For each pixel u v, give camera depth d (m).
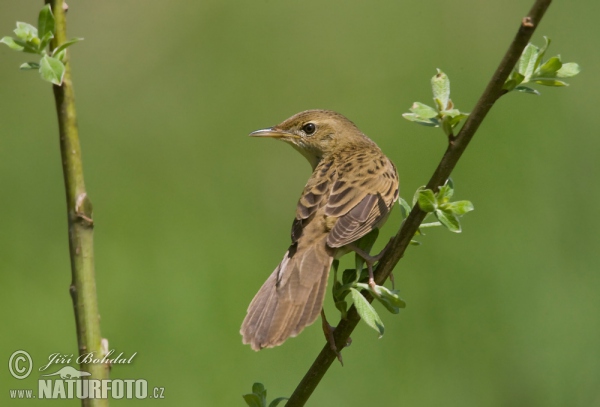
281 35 16.30
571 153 13.52
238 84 15.90
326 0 16.64
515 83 5.11
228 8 16.56
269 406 5.66
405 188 14.12
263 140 15.31
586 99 14.29
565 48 15.52
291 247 6.95
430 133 14.59
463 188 13.45
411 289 12.18
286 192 14.63
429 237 12.55
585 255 12.36
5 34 16.42
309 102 15.49
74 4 16.50
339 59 15.92
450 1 16.19
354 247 6.20
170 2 16.77
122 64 16.14
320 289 6.61
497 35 15.65
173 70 16.08
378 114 15.07
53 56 4.79
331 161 7.98
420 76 15.47
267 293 6.57
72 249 4.73
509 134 13.82
